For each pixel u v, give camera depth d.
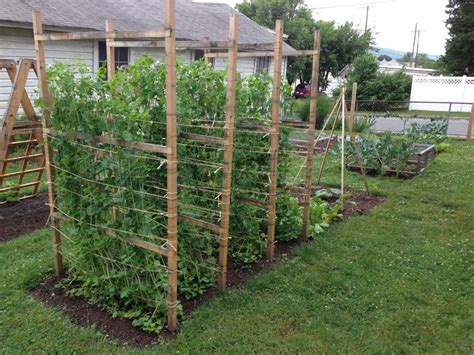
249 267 4.04
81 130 3.04
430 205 6.05
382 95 24.47
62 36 3.03
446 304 3.43
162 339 2.89
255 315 3.22
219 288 3.59
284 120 4.68
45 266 3.86
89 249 3.29
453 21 27.75
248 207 4.28
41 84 3.25
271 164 4.01
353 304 3.42
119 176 2.96
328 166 8.62
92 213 3.12
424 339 2.98
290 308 3.33
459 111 23.31
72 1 11.23
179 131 3.63
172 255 2.82
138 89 3.43
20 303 3.30
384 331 3.07
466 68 27.64
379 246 4.57
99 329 3.01
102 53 11.16
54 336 2.91
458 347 2.91
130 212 3.00
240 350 2.81
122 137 2.86
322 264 4.11
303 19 33.69
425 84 24.12
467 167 8.49
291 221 4.71
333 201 6.27
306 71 32.19
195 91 3.76
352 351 2.84
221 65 14.24
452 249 4.51
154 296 3.06
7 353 2.74
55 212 3.56
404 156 7.75
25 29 9.22
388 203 6.14
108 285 3.24
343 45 31.64
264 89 4.29
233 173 4.12
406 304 3.43
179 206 3.72
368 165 8.08
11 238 4.53
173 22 2.43
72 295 3.42
